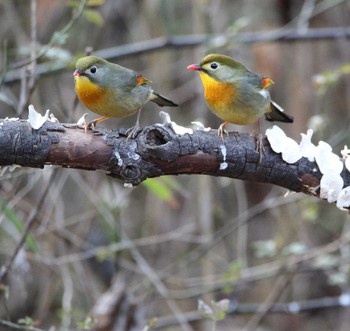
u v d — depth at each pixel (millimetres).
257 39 12586
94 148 6258
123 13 14523
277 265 11695
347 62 13891
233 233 14156
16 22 12734
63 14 13852
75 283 12555
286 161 6586
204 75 7859
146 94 7938
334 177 6648
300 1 14625
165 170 6387
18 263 9438
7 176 8531
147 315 11922
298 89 13867
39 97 12195
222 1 14406
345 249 11383
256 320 11555
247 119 7879
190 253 12492
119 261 11078
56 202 10844
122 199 11703
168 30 13945
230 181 12969
